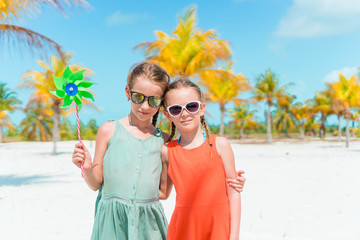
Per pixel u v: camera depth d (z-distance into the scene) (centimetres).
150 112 217
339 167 1360
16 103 4831
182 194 213
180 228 211
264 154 2152
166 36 2031
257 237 475
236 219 210
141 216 213
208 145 217
